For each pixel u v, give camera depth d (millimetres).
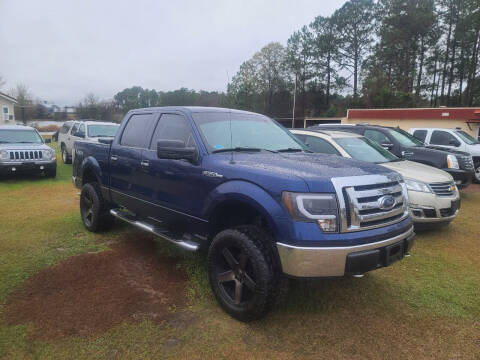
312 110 55188
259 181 2945
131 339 2855
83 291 3607
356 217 2816
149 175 4145
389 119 24812
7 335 2857
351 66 50875
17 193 8664
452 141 11672
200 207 3480
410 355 2770
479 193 9820
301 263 2701
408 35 42812
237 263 3123
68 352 2686
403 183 3416
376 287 3898
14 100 32812
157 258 4504
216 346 2805
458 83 44562
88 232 5508
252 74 56844
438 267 4523
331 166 3176
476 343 2939
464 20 39094
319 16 50781
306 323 3150
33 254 4551
